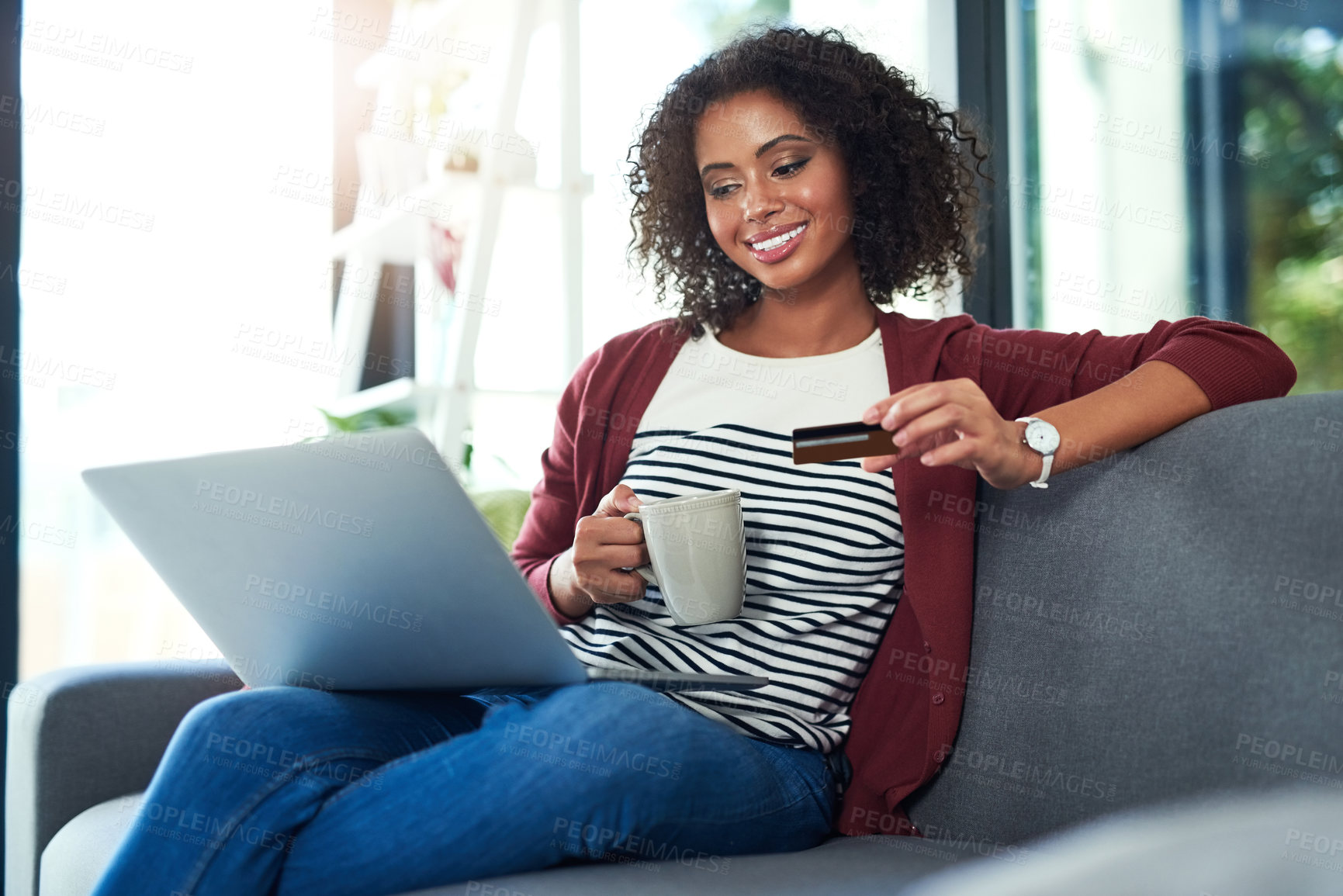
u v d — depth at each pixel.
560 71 2.26
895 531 1.16
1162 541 0.94
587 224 2.59
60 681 1.24
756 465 1.19
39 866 1.19
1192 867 0.45
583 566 1.07
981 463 0.96
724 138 1.25
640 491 1.22
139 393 2.46
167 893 0.80
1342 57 2.00
